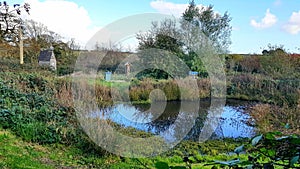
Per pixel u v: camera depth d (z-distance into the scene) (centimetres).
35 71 949
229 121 767
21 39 1131
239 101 1079
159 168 76
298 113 686
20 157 395
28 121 546
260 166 79
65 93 671
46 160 411
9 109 569
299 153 72
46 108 616
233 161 81
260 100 1023
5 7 645
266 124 681
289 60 1138
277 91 968
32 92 728
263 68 1193
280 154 78
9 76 821
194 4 1148
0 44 1043
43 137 491
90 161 437
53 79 816
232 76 1187
